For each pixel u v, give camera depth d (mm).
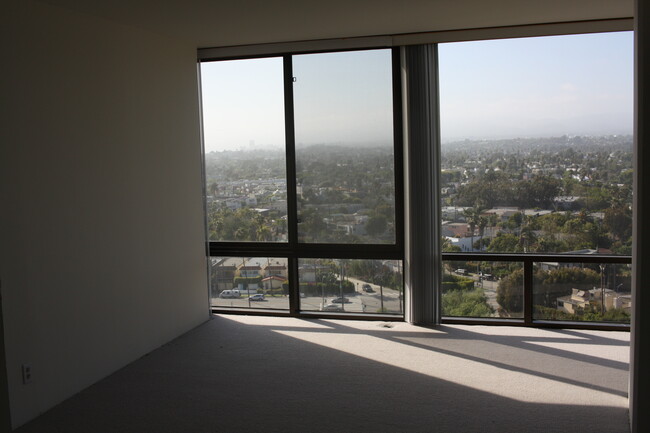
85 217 3906
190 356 4590
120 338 4316
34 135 3449
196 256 5449
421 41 4992
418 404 3578
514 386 3838
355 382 3973
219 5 3857
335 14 4238
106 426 3344
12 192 3279
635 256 2939
